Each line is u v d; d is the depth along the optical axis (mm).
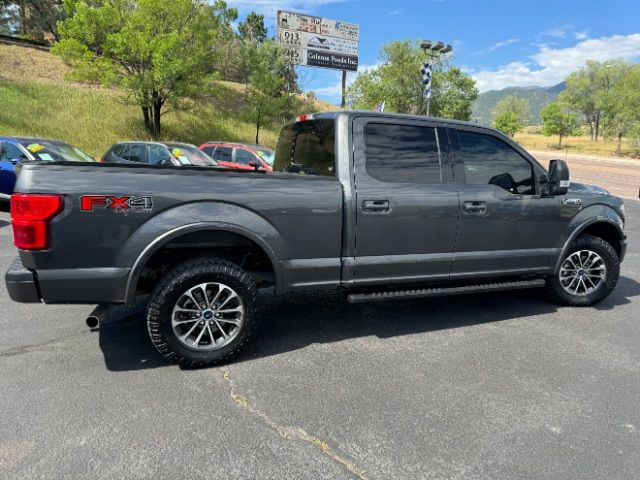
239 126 27375
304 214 3469
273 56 27953
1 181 9320
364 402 2936
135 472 2264
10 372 3219
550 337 4027
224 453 2420
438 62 29016
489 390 3109
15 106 19172
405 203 3770
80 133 19547
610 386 3195
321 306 4766
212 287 3326
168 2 17203
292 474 2277
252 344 3793
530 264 4438
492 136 4207
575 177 26031
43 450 2400
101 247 2986
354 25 34969
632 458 2445
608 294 4840
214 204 3213
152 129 21281
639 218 11336
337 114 3758
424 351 3705
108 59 17766
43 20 30047
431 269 3979
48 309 4449
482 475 2297
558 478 2287
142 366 3359
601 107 55656
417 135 3910
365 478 2262
